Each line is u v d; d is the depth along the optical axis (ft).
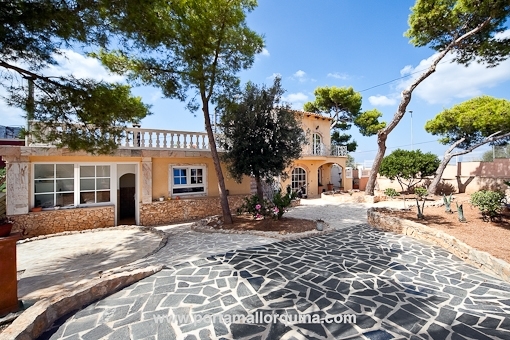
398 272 13.97
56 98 15.05
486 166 47.09
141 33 16.48
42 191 25.94
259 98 28.19
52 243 22.21
